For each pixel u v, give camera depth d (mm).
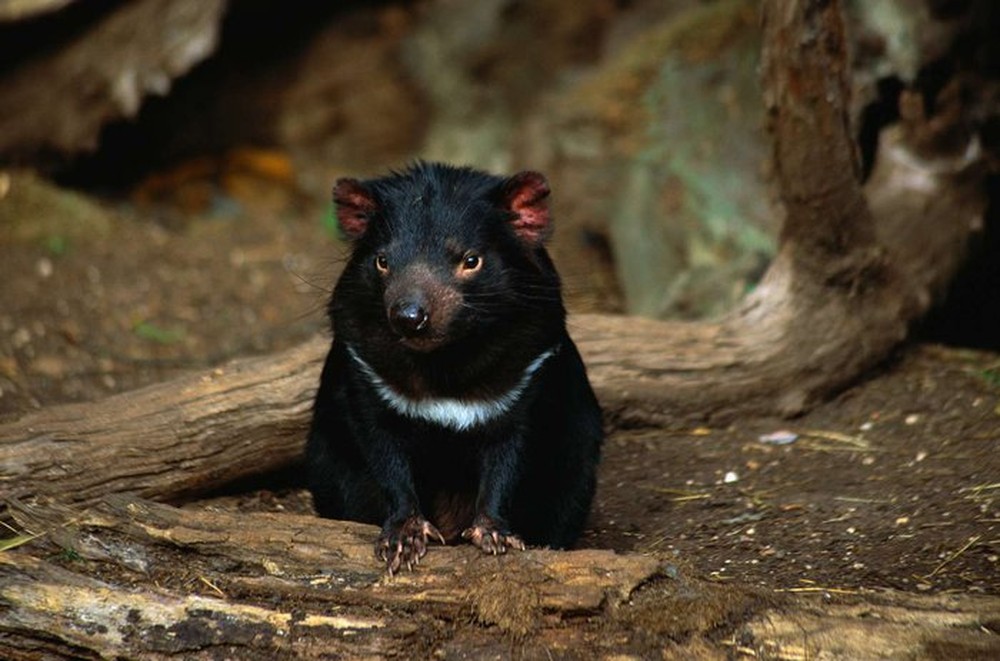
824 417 10023
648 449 9719
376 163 18672
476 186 7230
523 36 18297
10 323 12688
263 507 8734
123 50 16250
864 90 12211
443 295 6816
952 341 12070
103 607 6191
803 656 5816
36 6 15695
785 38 9367
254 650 6086
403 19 18797
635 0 18062
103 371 11844
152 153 17953
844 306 10273
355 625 6113
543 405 7254
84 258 14766
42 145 16359
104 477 8016
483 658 5988
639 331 10172
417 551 6473
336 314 7281
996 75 12047
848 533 7707
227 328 13328
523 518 7629
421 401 7113
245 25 18141
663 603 6051
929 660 5727
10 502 6738
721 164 14242
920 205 11633
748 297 10492
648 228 14484
